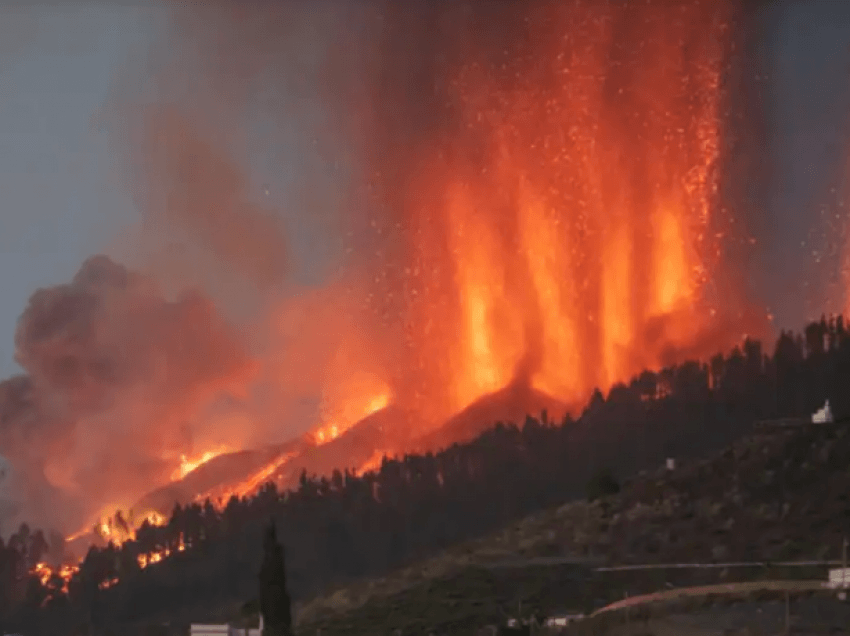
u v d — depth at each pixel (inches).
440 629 5674.2
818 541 5679.1
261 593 5556.1
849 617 4785.9
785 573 5383.9
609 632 5044.3
